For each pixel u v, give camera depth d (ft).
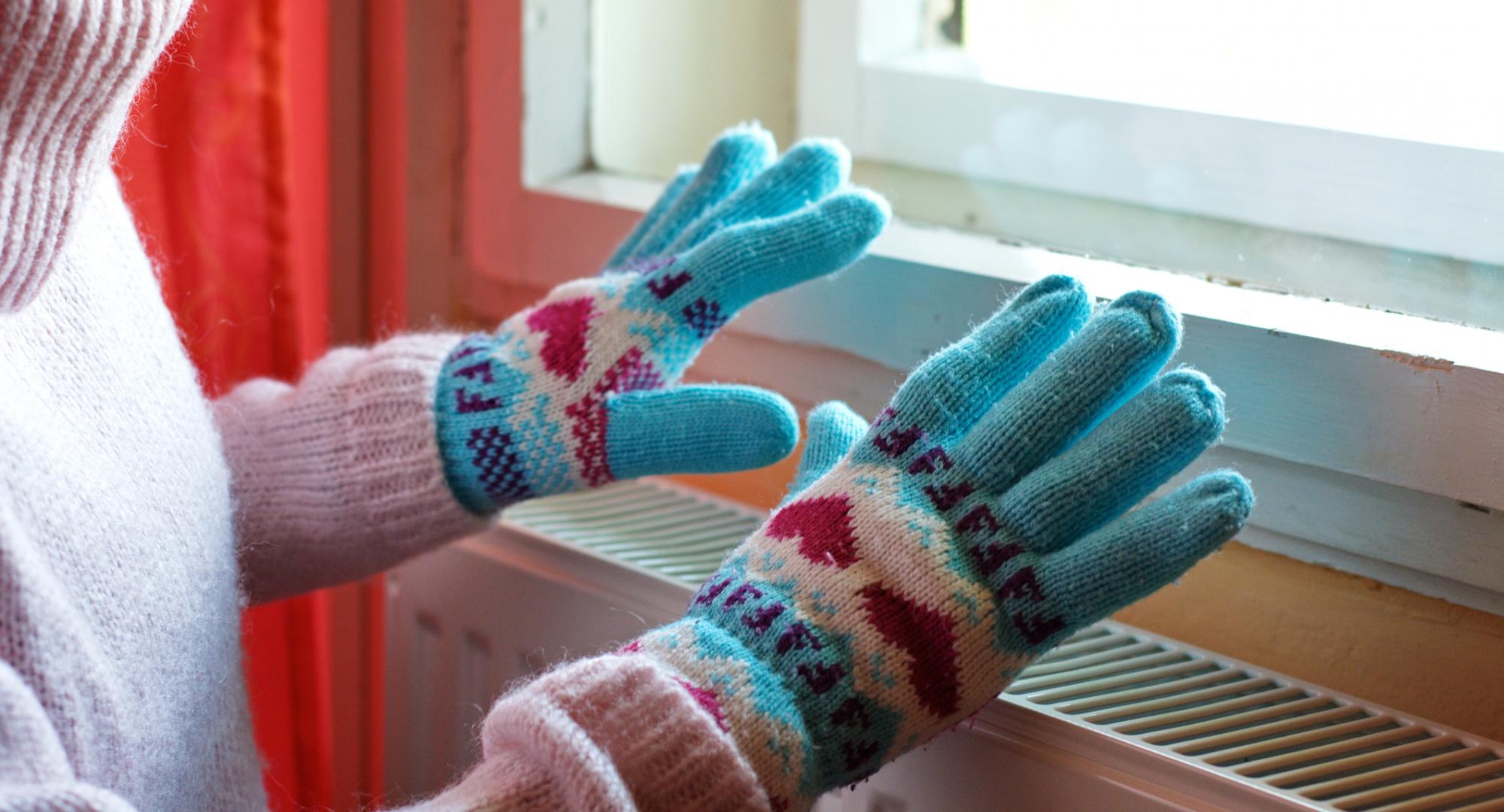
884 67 3.58
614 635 3.18
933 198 3.52
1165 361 2.70
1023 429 2.68
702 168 3.09
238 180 3.60
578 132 3.67
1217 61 3.19
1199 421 2.63
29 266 2.56
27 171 2.52
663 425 2.85
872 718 2.67
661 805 2.59
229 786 2.95
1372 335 2.93
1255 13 3.14
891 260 3.22
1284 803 2.69
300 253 3.92
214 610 2.89
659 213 3.16
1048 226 3.38
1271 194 3.14
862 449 2.76
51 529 2.66
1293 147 3.12
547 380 2.91
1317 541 2.99
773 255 2.86
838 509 2.72
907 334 3.22
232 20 3.52
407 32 3.64
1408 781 2.76
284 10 3.55
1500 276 2.95
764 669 2.65
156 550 2.79
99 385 2.79
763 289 2.89
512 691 2.82
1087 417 2.68
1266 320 2.98
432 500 2.94
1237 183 3.18
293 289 3.67
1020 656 2.67
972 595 2.65
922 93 3.53
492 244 3.66
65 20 2.47
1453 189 2.98
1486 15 2.93
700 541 3.28
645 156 3.76
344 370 3.04
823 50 3.66
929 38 3.55
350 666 3.97
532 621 3.26
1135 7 3.28
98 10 2.48
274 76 3.56
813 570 2.69
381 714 3.98
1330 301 3.08
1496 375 2.80
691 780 2.58
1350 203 3.07
